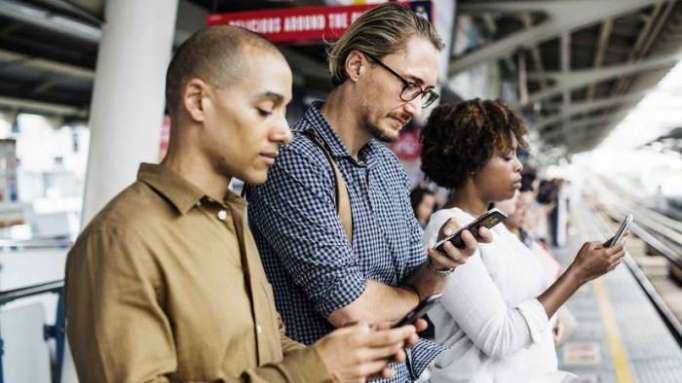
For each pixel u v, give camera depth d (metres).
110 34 4.07
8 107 7.08
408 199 1.85
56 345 3.08
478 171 2.06
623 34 21.05
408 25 1.54
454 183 2.13
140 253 1.06
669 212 19.16
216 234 1.18
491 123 2.02
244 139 1.16
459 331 1.97
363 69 1.56
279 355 1.29
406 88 1.55
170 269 1.08
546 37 15.30
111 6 4.07
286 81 1.19
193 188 1.15
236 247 1.23
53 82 7.57
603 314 6.82
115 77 4.04
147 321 1.05
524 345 1.86
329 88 10.47
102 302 1.03
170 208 1.14
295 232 1.48
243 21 4.68
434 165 2.14
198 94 1.16
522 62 20.22
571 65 27.98
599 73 24.98
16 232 5.11
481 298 1.84
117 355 1.02
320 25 4.48
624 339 5.89
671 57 23.72
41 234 5.79
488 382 1.92
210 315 1.11
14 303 3.99
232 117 1.15
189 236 1.13
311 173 1.50
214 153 1.18
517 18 17.83
